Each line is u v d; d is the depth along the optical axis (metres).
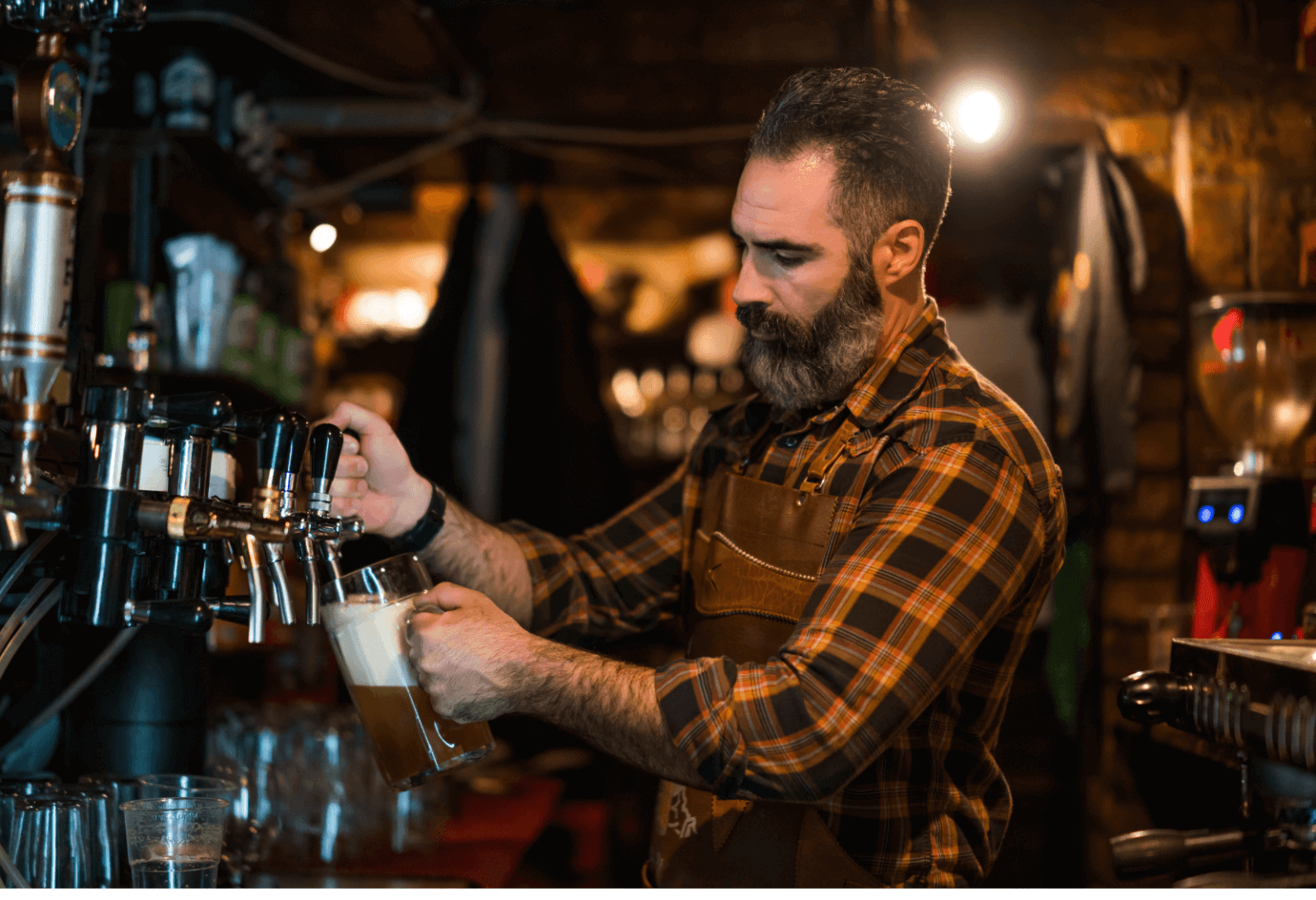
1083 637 2.85
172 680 1.51
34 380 0.97
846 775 1.08
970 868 1.31
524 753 3.45
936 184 1.33
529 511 3.51
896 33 2.64
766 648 1.29
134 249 2.09
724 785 1.09
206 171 2.30
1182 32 2.69
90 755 1.50
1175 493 2.71
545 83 3.01
